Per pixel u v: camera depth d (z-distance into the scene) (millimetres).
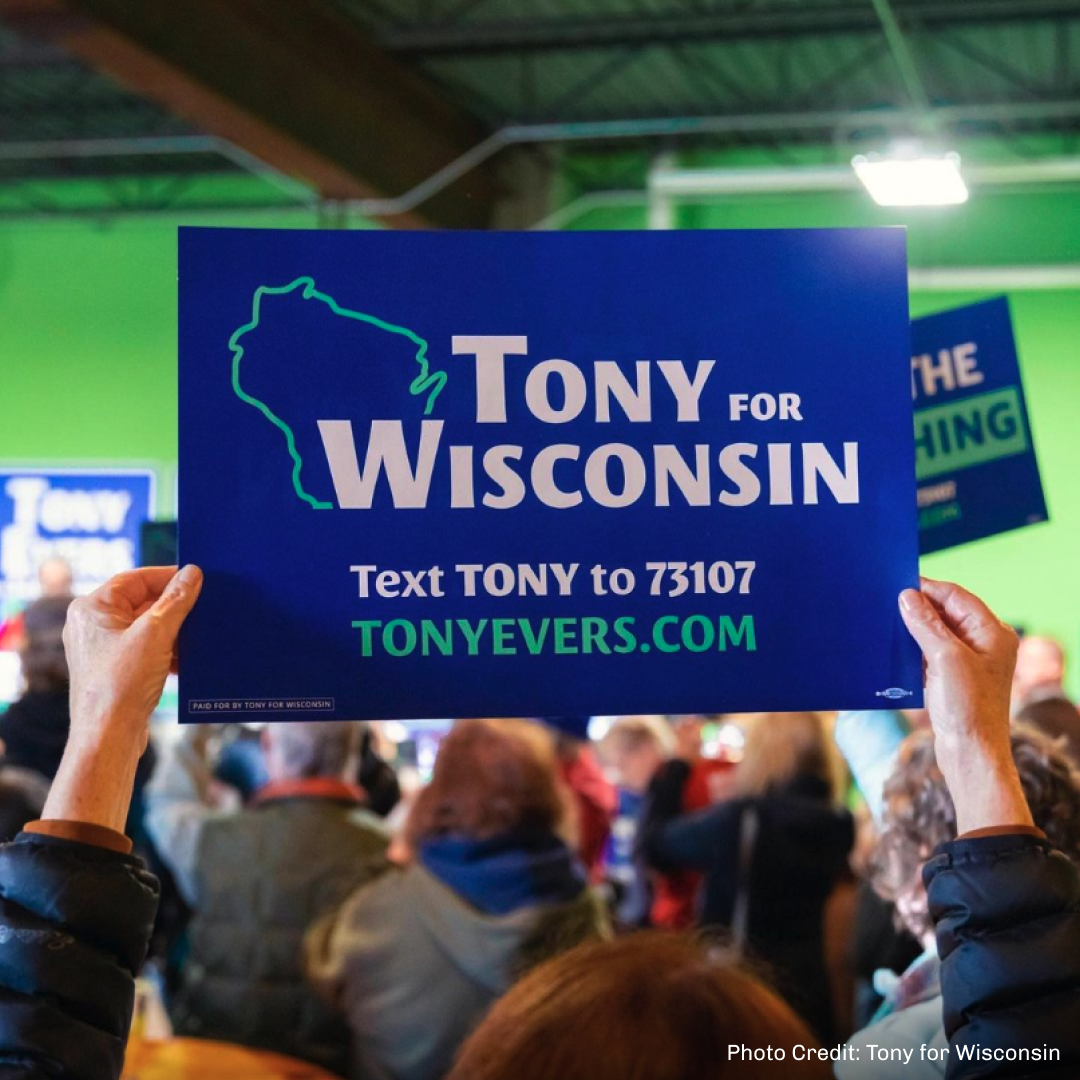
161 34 6250
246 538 1158
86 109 10805
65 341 11922
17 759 2688
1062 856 961
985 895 948
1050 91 9898
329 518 1166
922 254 10883
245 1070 2273
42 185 12047
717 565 1188
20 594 11070
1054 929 933
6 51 9617
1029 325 10672
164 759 2705
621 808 4566
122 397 11867
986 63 9484
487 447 1181
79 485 11203
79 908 899
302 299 1174
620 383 1191
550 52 9383
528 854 2135
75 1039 872
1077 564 10523
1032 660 4074
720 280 1201
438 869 2145
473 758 2143
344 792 2424
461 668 1171
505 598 1176
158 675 1021
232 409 1164
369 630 1164
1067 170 9602
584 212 11461
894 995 1646
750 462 1194
